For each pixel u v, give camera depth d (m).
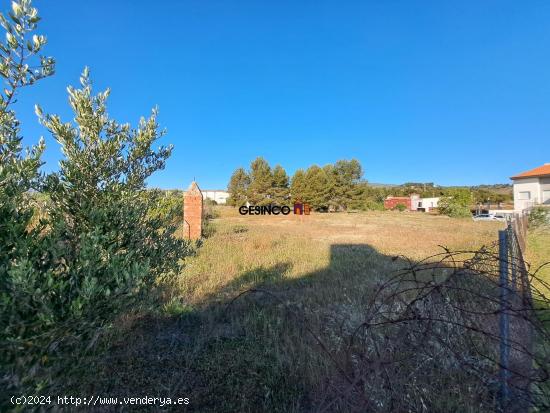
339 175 48.81
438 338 2.04
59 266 1.63
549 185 35.75
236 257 7.82
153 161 2.87
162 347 3.25
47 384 1.58
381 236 14.27
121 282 1.60
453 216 34.91
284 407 2.40
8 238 1.49
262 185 47.75
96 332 1.64
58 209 2.04
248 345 3.31
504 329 2.25
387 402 1.89
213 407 2.43
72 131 2.31
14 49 1.74
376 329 2.45
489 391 2.24
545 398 2.19
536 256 8.84
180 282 5.17
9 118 1.76
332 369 2.49
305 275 6.31
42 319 1.32
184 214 11.48
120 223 2.08
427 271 5.83
